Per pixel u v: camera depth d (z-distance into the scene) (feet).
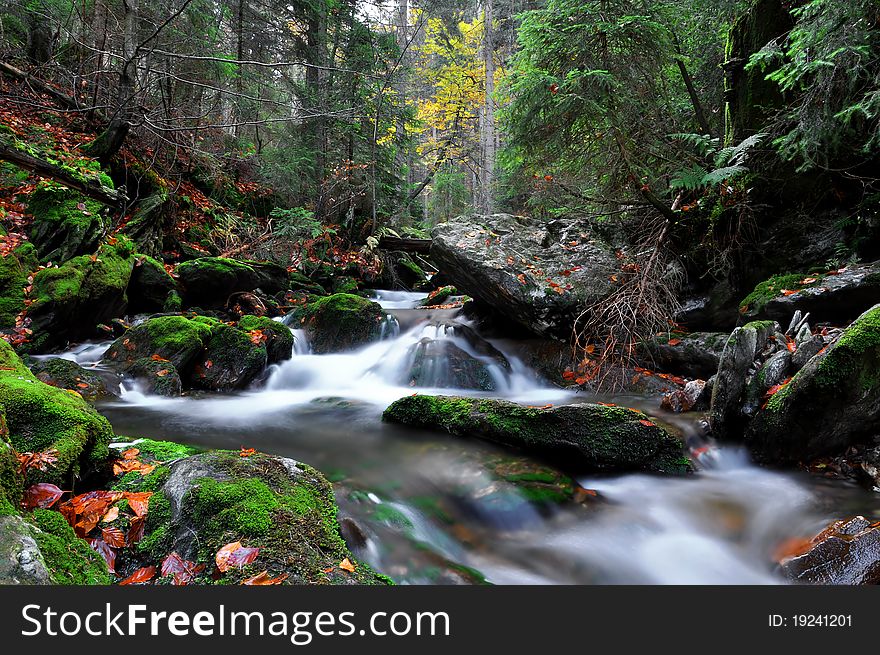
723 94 23.43
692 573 8.77
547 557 9.19
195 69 38.01
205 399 18.03
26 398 8.38
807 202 18.71
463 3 70.38
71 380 16.16
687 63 24.99
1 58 31.32
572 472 12.44
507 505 10.54
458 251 23.12
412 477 11.70
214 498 7.08
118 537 7.04
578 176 25.75
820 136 16.08
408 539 9.12
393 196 51.19
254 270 30.09
